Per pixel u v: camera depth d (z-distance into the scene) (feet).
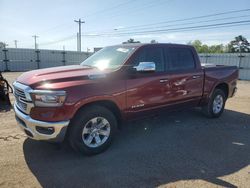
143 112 14.06
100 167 11.07
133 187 9.57
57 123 10.53
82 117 11.39
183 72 16.06
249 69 61.46
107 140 12.60
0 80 22.36
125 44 15.55
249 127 17.66
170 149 13.26
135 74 13.19
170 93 15.29
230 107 24.56
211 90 18.53
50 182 9.76
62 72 12.28
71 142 11.53
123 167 11.12
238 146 13.99
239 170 11.14
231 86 20.51
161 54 15.10
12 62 78.79
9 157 11.72
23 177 10.05
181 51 16.44
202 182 10.02
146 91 13.79
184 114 20.61
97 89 11.58
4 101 22.62
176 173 10.71
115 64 13.34
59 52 88.22
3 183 9.57
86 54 94.94
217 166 11.47
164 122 18.20
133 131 16.02
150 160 11.89
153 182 9.95
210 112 19.20
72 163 11.36
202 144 14.14
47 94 10.30
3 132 15.14
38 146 13.06
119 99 12.57
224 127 17.46
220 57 66.74
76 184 9.68
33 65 83.56
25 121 11.02
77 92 10.89
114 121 12.73
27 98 10.71
